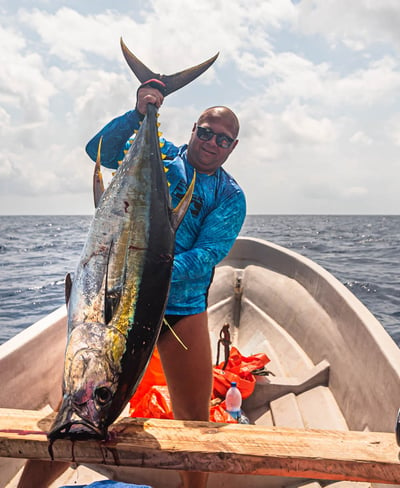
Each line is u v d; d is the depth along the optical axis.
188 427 1.50
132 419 1.54
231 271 6.13
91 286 1.41
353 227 88.19
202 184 2.20
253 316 5.28
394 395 2.35
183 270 2.00
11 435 1.39
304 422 3.05
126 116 2.25
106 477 2.63
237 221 2.25
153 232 1.53
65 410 1.26
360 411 2.76
